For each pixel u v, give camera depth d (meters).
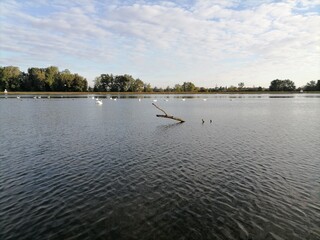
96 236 13.54
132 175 21.55
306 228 14.18
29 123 50.09
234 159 25.86
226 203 16.81
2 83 178.75
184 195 17.91
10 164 24.47
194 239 13.30
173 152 28.45
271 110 79.19
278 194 18.05
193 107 91.88
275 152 28.41
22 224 14.56
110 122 51.91
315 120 55.38
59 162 25.03
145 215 15.43
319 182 20.02
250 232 13.84
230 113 70.38
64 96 170.38
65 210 16.05
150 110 79.19
